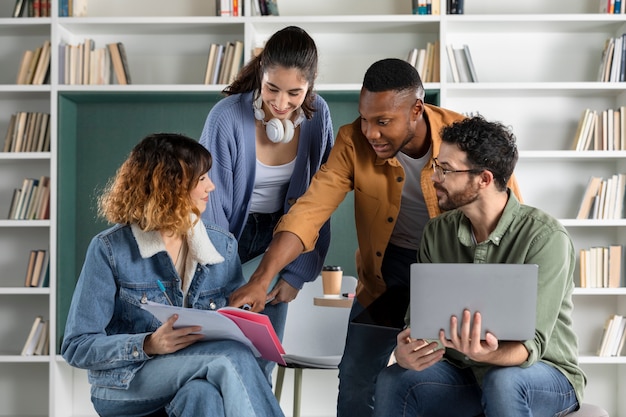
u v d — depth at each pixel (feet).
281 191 9.43
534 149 16.44
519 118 16.46
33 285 15.81
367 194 8.76
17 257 16.63
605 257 15.64
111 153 16.30
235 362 6.70
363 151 8.69
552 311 6.95
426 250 7.85
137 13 16.51
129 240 7.38
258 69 8.87
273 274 8.05
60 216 15.65
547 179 16.51
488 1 16.42
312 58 8.41
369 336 9.23
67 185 15.94
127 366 6.97
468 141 7.09
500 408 6.69
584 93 16.19
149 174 7.32
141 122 16.31
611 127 15.71
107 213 7.48
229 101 8.97
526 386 6.75
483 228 7.42
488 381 6.84
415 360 7.00
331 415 16.52
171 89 15.55
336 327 12.81
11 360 15.60
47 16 15.83
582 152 15.52
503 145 7.11
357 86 15.43
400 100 7.89
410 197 8.85
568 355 7.26
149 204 7.21
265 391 6.77
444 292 6.60
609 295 16.44
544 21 15.61
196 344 6.96
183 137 7.52
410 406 7.27
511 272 6.55
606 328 15.85
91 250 7.33
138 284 7.35
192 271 7.54
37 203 15.81
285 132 8.86
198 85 15.51
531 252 7.11
